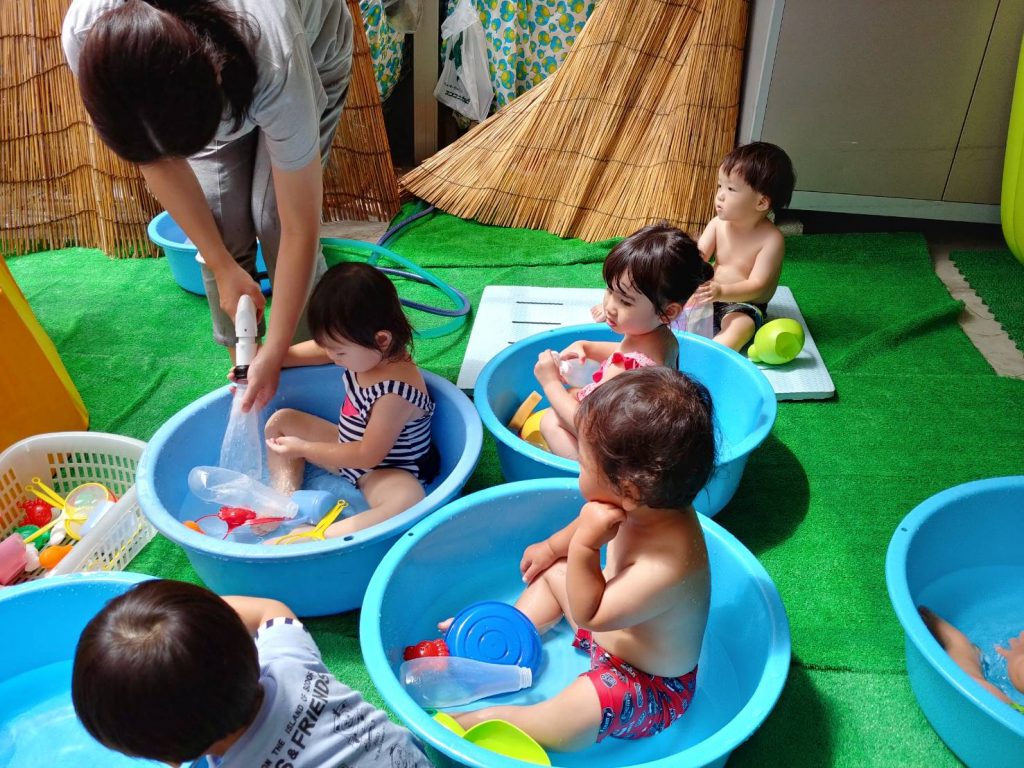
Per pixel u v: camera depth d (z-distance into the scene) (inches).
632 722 45.6
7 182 99.4
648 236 59.2
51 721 48.9
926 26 89.0
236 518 59.2
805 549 60.4
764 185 78.1
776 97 94.7
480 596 56.4
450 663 48.5
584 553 42.3
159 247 101.5
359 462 60.2
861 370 81.0
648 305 59.6
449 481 54.4
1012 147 92.0
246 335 59.6
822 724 48.1
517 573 58.1
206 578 52.9
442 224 108.8
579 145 104.3
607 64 101.2
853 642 53.1
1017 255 96.8
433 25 112.7
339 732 35.0
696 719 48.7
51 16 92.9
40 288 94.6
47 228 102.7
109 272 98.6
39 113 96.7
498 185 107.6
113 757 47.2
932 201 100.4
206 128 40.2
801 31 90.4
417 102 118.4
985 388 77.8
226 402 63.0
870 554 60.0
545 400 74.9
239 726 32.9
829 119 95.7
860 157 98.2
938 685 44.0
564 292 92.1
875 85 93.1
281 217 54.5
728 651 50.2
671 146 100.3
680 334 73.2
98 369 80.8
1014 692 48.7
